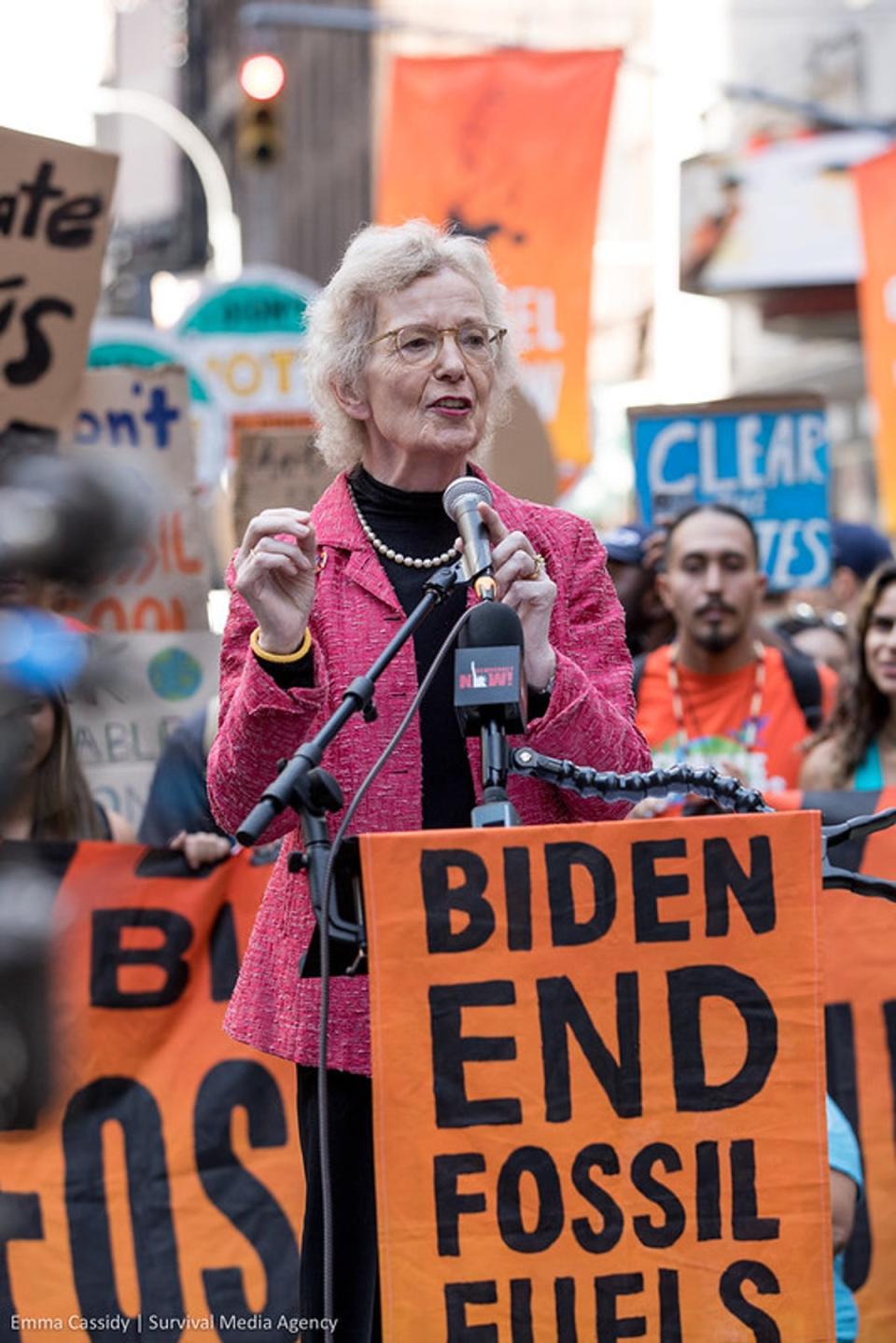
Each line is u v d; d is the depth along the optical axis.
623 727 3.37
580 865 2.91
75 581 5.70
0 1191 4.67
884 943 4.90
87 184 6.07
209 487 10.21
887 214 9.46
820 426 8.30
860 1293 4.84
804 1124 2.91
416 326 3.44
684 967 2.92
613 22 38.94
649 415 8.34
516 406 7.25
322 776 2.93
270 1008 3.44
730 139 35.19
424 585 3.27
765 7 34.38
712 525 6.39
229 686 3.49
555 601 3.41
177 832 5.52
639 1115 2.90
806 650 7.92
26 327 6.04
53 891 4.76
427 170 10.16
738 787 3.11
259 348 10.37
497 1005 2.89
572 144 10.09
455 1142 2.88
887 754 6.03
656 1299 2.88
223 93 51.03
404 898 2.89
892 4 30.89
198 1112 4.73
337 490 3.59
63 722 5.27
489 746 3.06
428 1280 2.87
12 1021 4.69
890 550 9.89
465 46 43.78
